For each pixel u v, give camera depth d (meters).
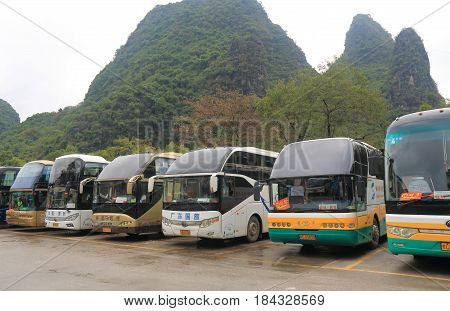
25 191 17.08
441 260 8.86
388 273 7.57
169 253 10.46
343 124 27.36
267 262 8.98
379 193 11.35
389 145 8.07
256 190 11.02
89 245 12.24
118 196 13.55
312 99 27.14
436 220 7.03
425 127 7.77
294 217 9.52
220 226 11.12
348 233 8.94
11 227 19.09
